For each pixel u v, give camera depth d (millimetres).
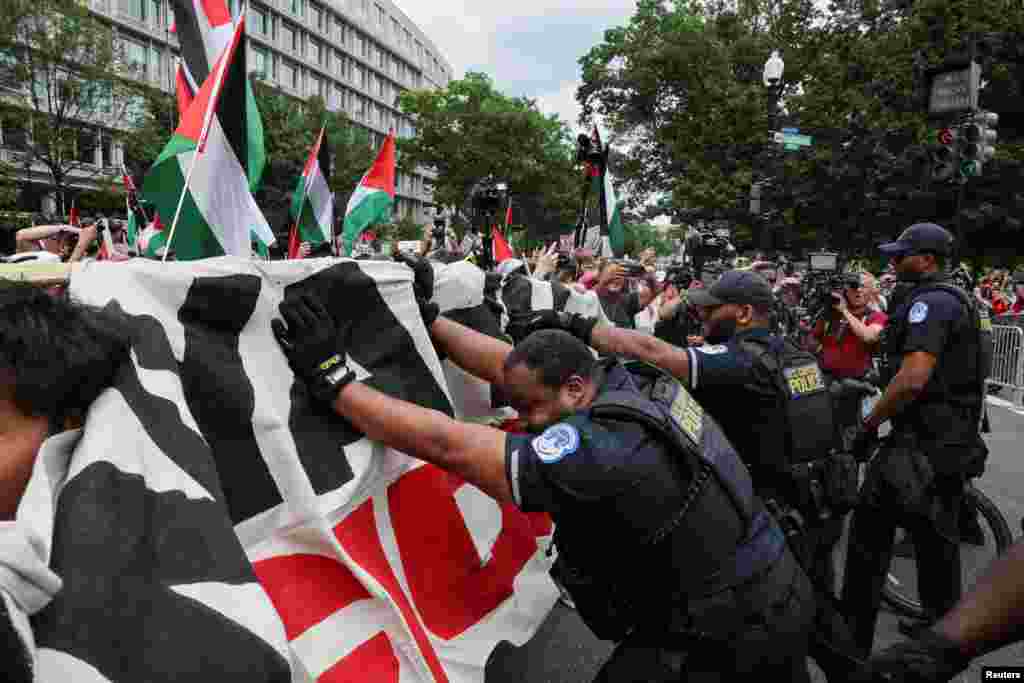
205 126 2135
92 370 1018
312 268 1488
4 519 987
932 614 2977
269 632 944
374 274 1634
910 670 1114
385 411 1462
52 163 22891
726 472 1656
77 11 21328
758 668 1609
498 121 50031
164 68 39469
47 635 804
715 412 2604
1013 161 18000
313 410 1461
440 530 1649
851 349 4910
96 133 24766
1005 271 23500
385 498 1565
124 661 840
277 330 1421
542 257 4812
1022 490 5770
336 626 1286
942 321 2863
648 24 34688
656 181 36625
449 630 1566
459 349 1960
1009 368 10406
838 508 2686
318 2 60938
